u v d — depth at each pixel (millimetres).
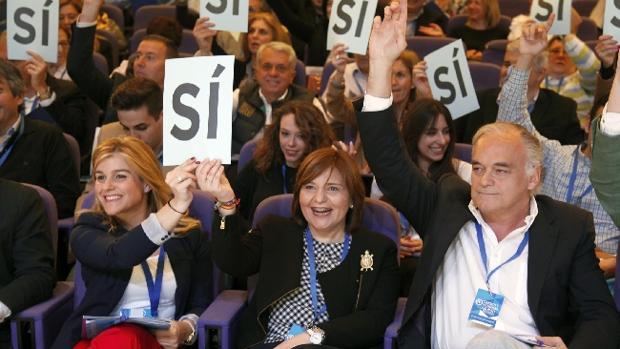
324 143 4332
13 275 3574
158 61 5797
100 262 3312
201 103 2936
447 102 4930
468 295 3131
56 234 3789
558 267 3074
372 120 3158
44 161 4613
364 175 4734
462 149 4586
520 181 3061
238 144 5445
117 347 3051
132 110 4316
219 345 3270
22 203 3574
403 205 3318
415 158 4316
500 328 3059
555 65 6273
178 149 2967
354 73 5832
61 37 6285
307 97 5520
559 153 4129
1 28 7535
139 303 3445
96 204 3539
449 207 3203
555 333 3117
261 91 5469
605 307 3074
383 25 3107
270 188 4383
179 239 3502
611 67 5223
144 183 3463
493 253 3158
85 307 3408
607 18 4289
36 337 3381
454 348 3102
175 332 3256
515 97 4191
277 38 6391
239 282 4230
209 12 4996
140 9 8203
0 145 4562
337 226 3451
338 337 3221
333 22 4855
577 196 4051
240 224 3326
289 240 3473
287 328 3357
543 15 5367
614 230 3998
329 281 3391
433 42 6461
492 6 7328
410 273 4148
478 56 7203
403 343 3178
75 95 5730
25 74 5336
